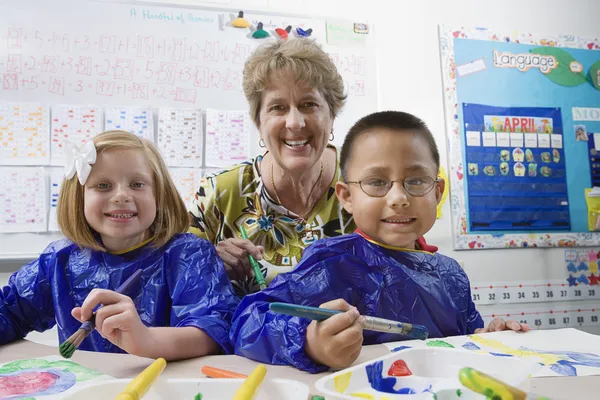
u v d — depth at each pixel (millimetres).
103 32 1659
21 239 1572
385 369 496
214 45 1729
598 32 2035
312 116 971
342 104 1060
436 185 779
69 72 1633
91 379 510
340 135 1789
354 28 1821
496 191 1889
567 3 2025
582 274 1942
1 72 1590
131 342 583
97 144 791
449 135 1867
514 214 1896
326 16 1803
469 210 1861
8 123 1584
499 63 1935
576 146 1974
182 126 1689
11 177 1576
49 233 1592
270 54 969
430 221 746
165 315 788
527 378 451
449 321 760
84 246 817
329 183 1091
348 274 718
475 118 1896
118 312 587
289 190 1052
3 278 1566
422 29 1884
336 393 401
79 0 1649
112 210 775
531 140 1936
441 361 527
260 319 615
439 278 784
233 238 1055
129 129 1654
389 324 553
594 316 1935
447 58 1890
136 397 367
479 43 1925
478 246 1856
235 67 1739
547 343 631
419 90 1865
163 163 874
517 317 1872
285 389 417
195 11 1722
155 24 1692
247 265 992
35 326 824
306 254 755
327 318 537
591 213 1961
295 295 685
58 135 1611
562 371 501
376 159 735
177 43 1705
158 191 836
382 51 1846
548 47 1984
